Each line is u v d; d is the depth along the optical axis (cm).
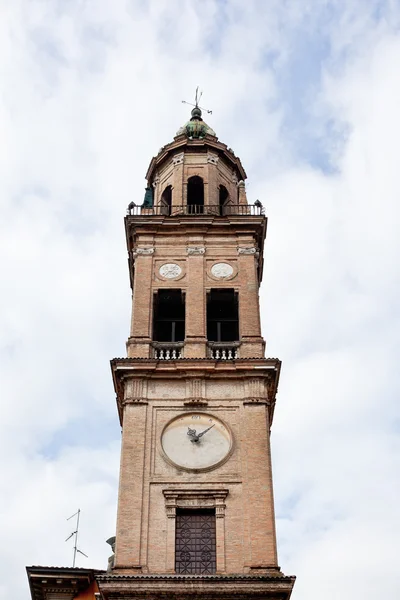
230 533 3728
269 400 4388
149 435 4069
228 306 4828
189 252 4850
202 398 4181
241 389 4238
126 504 3809
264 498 3816
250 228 4944
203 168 5547
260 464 3938
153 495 3859
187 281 4725
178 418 4134
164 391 4228
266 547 3659
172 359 4284
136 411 4138
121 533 3719
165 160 5722
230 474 3925
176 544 3744
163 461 3978
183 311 4772
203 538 3766
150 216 4934
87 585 4059
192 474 3931
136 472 3919
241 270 4775
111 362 4288
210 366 4266
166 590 3466
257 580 3484
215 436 4072
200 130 5888
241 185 5322
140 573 3594
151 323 4553
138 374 4250
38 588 4047
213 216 4941
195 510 3838
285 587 3462
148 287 4706
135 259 4834
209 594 3462
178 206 5194
